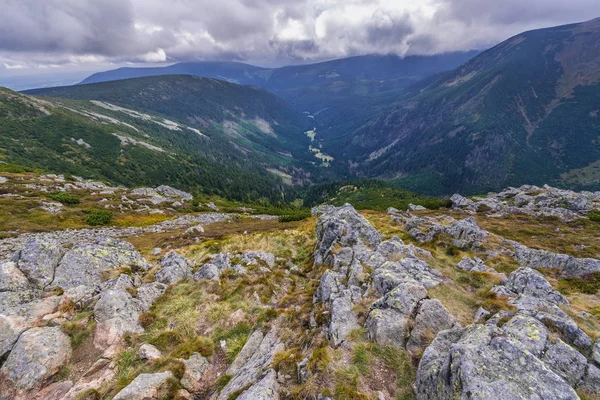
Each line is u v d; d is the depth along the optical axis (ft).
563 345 41.81
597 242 161.58
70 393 43.27
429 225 154.10
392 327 49.47
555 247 154.71
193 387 46.32
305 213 264.72
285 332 58.49
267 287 80.28
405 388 40.32
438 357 40.42
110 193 293.84
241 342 58.29
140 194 322.55
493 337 40.83
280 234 159.22
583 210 234.17
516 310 54.75
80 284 72.08
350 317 55.67
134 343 55.93
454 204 299.79
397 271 71.56
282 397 39.88
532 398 31.40
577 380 37.81
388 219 193.98
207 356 53.93
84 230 179.83
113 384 45.14
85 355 52.19
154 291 73.97
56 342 51.31
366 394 38.50
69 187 280.10
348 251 94.02
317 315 60.59
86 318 58.34
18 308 57.36
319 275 93.86
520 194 299.38
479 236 125.18
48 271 71.46
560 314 54.60
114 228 195.42
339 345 48.49
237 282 81.76
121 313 60.39
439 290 65.05
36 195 226.99
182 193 414.82
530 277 72.95
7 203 192.85
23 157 510.58
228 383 45.29
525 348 37.96
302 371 42.88
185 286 78.43
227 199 634.43
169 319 64.75
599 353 42.32
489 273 79.46
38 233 161.07
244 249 132.46
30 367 46.26
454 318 51.44
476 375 33.60
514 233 183.21
